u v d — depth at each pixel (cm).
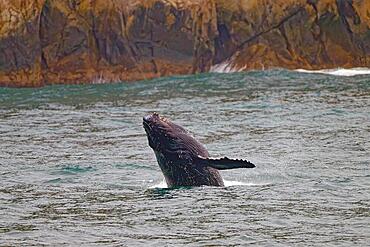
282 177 6700
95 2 15000
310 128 9238
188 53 15325
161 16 15138
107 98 12550
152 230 5191
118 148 8419
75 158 7888
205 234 5072
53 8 14750
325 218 5378
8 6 14625
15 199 6178
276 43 15438
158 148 6450
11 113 11194
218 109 10975
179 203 5866
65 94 13175
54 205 5947
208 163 6241
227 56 15500
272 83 13512
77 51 14875
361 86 12838
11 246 4916
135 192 6297
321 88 12738
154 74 15175
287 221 5322
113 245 4894
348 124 9419
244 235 5031
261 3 15425
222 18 15450
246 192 6150
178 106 11400
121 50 15125
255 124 9656
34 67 14700
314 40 15475
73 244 4938
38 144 8769
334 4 15525
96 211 5725
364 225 5200
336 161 7369
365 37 15562
